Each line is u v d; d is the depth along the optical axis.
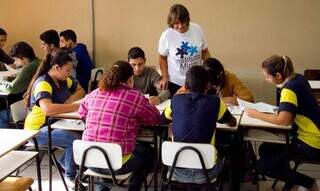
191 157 2.38
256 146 3.54
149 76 3.54
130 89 2.56
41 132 3.03
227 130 2.67
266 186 3.30
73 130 3.01
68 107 2.93
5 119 3.76
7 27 5.46
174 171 2.50
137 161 2.62
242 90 3.31
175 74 3.62
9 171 2.31
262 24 4.75
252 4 4.73
